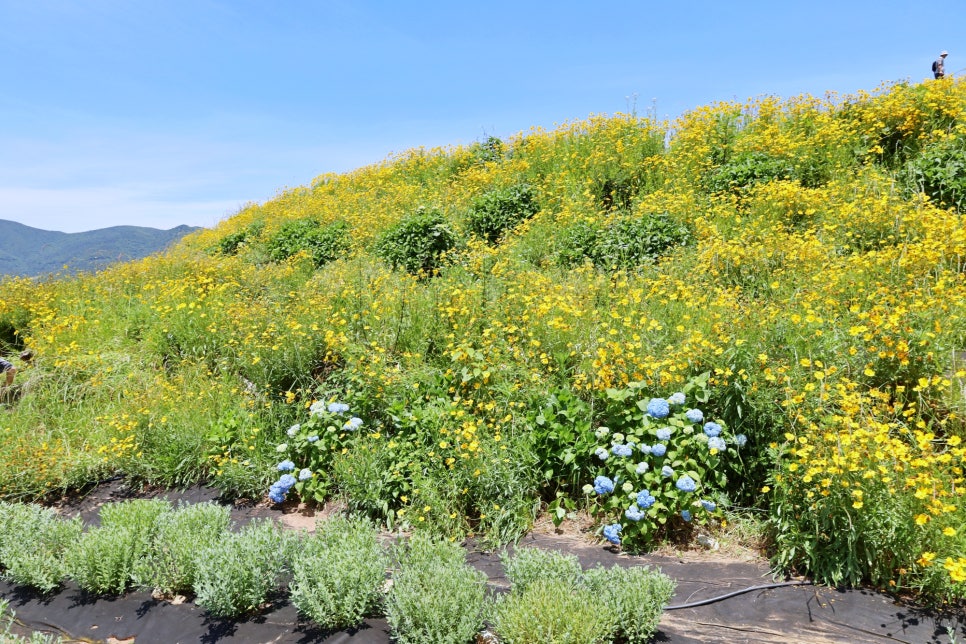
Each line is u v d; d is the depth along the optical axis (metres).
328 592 3.04
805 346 4.02
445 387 4.95
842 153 8.30
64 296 9.00
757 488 3.82
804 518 3.24
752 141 9.40
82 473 5.11
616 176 9.66
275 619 3.21
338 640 2.98
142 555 3.75
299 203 15.45
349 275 7.70
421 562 3.24
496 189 9.90
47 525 3.99
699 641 2.82
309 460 4.69
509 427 4.36
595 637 2.59
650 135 10.74
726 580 3.23
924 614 2.81
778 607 2.98
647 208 7.96
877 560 3.06
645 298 5.52
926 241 5.11
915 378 3.81
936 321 3.88
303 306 6.44
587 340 5.05
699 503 3.54
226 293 7.82
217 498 4.69
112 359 6.84
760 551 3.45
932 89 8.56
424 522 3.88
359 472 4.18
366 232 10.09
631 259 6.91
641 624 2.78
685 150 9.84
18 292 8.89
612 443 3.91
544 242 8.04
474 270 7.02
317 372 5.84
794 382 3.75
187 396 5.54
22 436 5.45
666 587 2.89
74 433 5.58
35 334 7.72
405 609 2.88
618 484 3.78
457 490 3.95
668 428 3.73
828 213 6.68
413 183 13.33
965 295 4.32
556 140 11.95
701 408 4.06
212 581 3.29
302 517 4.31
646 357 4.28
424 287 7.06
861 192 6.95
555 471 4.18
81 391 6.33
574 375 4.86
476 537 3.87
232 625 3.19
